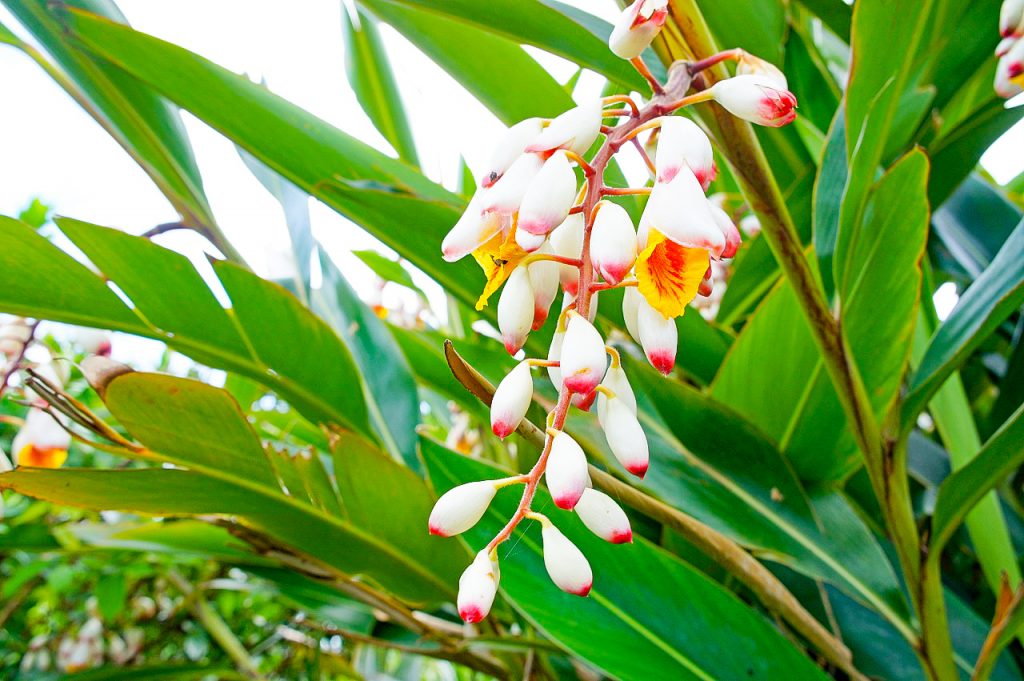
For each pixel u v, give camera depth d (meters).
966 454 0.54
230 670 0.79
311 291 0.76
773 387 0.55
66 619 1.36
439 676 1.36
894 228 0.46
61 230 0.50
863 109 0.44
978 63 0.57
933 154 0.60
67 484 0.49
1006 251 0.46
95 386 0.48
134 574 1.04
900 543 0.47
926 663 0.48
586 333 0.33
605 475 0.43
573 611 0.46
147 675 0.76
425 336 0.82
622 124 0.36
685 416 0.55
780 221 0.43
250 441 0.52
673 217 0.33
